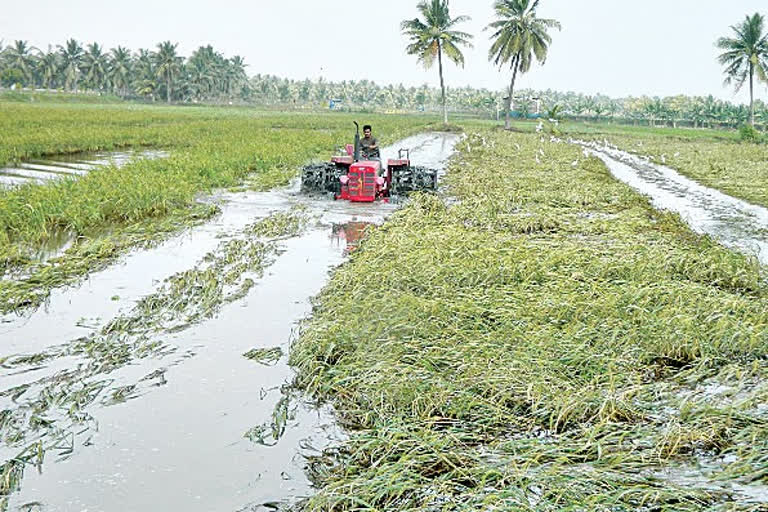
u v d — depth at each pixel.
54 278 8.27
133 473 4.12
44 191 12.94
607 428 4.62
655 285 7.81
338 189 15.94
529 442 4.40
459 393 5.08
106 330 6.48
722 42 64.00
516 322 6.51
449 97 152.38
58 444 4.43
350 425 4.86
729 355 6.14
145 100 125.12
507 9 56.25
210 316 7.03
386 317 6.55
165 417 4.83
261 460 4.33
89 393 5.14
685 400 5.00
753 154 34.56
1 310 7.07
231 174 18.25
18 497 3.85
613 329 6.40
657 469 4.22
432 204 13.91
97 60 124.75
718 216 14.86
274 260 9.50
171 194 13.89
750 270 8.94
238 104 132.25
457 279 8.04
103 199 12.80
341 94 165.50
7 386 5.26
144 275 8.62
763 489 3.93
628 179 22.30
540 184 18.44
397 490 3.88
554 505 3.62
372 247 9.70
